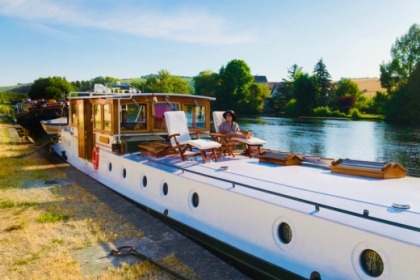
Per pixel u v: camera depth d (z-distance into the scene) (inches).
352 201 186.5
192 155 317.4
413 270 142.3
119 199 361.7
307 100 2957.7
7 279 207.3
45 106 1043.3
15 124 1406.3
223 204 232.5
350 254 163.0
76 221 301.4
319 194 201.5
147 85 3449.8
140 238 265.6
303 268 183.6
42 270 218.2
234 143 332.5
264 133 1405.0
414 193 196.9
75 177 466.3
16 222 299.4
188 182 262.8
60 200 362.0
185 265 224.5
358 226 160.7
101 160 414.6
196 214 256.4
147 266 220.4
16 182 441.7
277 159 291.0
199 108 418.0
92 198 366.3
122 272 215.2
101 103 401.4
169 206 285.1
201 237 246.8
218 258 234.8
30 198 370.3
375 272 156.2
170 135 315.3
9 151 711.1
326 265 173.2
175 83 3472.0
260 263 203.3
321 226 174.4
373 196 192.2
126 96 374.0
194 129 414.3
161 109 394.9
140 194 326.6
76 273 214.2
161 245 253.6
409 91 2001.7
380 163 240.1
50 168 533.3
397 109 2071.9
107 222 297.6
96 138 430.9
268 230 202.7
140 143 369.1
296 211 185.8
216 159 310.0
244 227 218.2
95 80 2925.7
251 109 3117.6
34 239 264.1
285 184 225.3
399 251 146.0
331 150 968.9
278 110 3260.3
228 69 3147.1
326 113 2795.3
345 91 3538.4
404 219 160.2
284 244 194.5
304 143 1102.4
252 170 268.8
